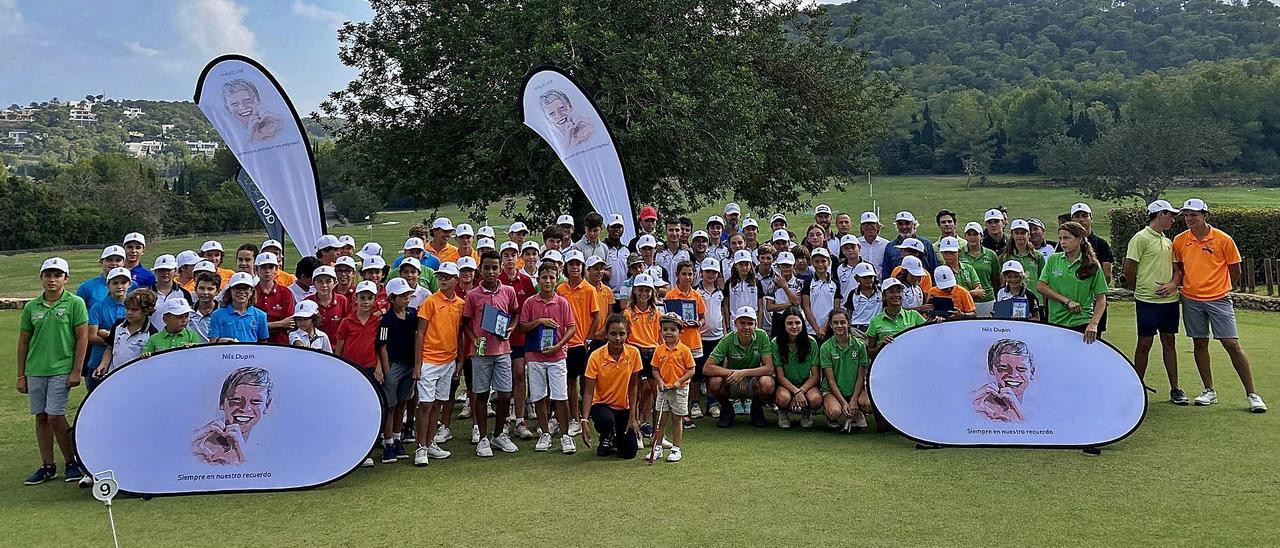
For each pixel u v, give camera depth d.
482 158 19.45
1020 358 7.86
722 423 8.84
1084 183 71.19
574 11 19.58
